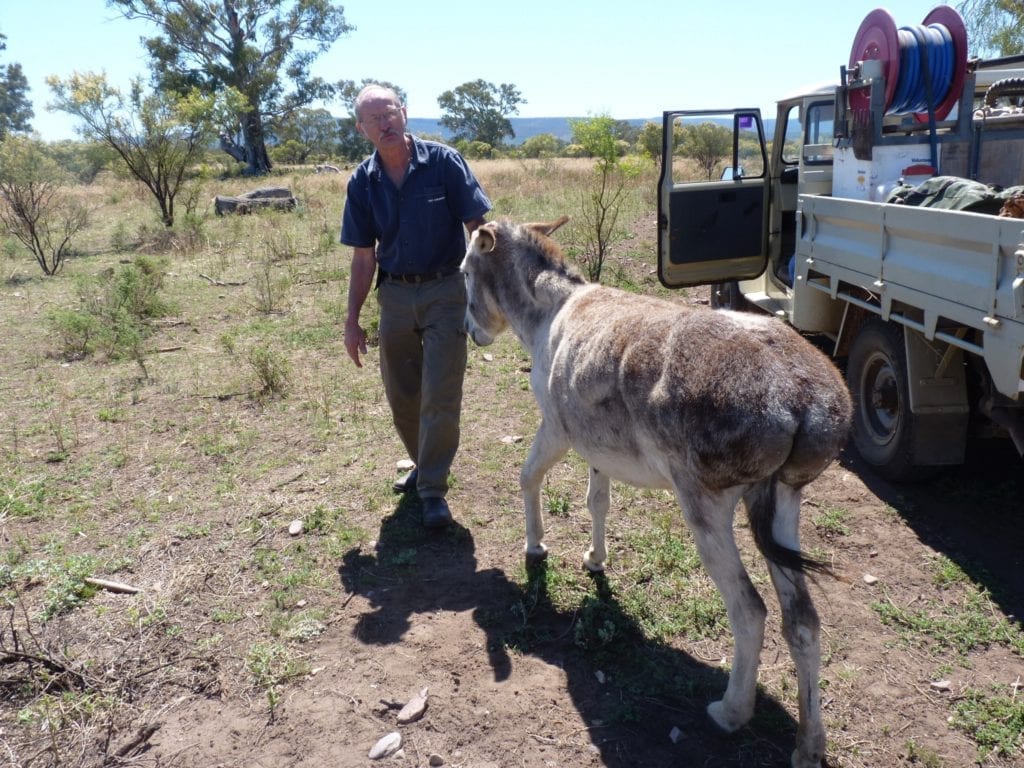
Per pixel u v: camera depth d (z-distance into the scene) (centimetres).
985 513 442
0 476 513
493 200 1638
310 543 436
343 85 5072
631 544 424
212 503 479
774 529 271
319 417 602
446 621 368
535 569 405
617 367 297
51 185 1590
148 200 2161
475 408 617
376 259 454
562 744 294
